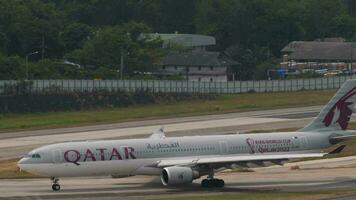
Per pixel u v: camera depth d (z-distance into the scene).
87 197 197.12
